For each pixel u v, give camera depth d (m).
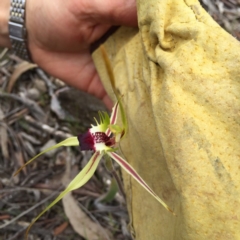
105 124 0.18
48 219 0.31
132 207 0.20
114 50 0.22
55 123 0.36
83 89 0.30
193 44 0.15
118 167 0.30
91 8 0.22
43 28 0.27
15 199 0.32
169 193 0.17
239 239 0.14
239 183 0.14
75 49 0.28
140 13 0.17
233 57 0.15
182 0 0.17
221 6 0.34
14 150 0.35
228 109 0.14
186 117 0.15
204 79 0.15
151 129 0.17
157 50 0.16
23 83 0.39
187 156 0.14
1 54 0.41
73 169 0.33
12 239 0.29
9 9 0.28
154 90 0.16
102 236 0.30
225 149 0.14
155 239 0.18
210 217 0.14
